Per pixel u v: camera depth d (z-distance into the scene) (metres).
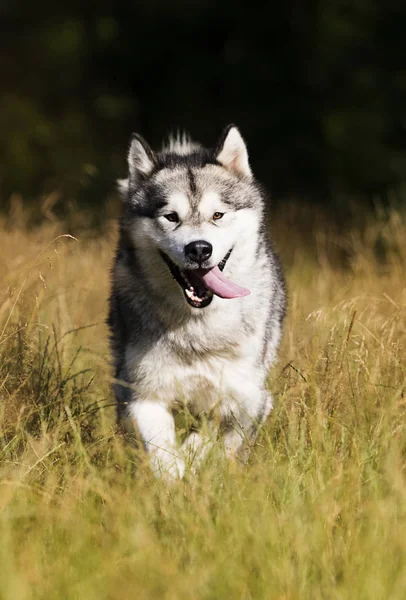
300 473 8.27
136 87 44.69
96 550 7.01
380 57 35.25
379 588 6.31
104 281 15.45
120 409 10.09
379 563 6.61
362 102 34.69
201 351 9.77
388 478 7.91
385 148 33.22
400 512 7.40
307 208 27.17
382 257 19.16
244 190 10.27
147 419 9.58
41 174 39.78
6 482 7.90
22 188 39.44
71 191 36.62
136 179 10.49
